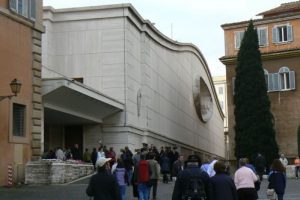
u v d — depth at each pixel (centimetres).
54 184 2802
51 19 4416
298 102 4978
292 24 5103
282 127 5006
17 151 2808
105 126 4300
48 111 3481
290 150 4944
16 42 2869
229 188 1040
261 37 5212
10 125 2747
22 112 2909
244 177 1324
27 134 2919
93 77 4366
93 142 4300
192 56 7181
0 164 2658
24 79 2925
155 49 5359
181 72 6556
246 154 4512
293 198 2231
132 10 4459
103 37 4388
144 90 4856
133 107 4512
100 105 3938
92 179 984
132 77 4512
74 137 4341
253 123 4528
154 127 5147
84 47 4406
